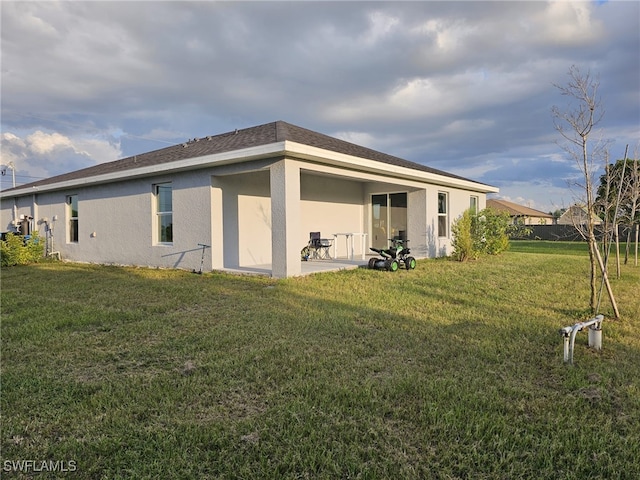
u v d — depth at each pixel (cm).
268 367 363
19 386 328
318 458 230
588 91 553
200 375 348
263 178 1123
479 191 1598
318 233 1271
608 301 657
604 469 223
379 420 272
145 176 1090
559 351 407
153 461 229
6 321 532
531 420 275
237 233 1049
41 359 392
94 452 237
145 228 1120
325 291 723
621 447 242
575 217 629
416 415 279
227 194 1020
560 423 270
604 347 423
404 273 966
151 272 995
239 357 389
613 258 1480
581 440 248
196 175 980
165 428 264
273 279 846
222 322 518
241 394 313
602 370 358
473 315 556
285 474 218
